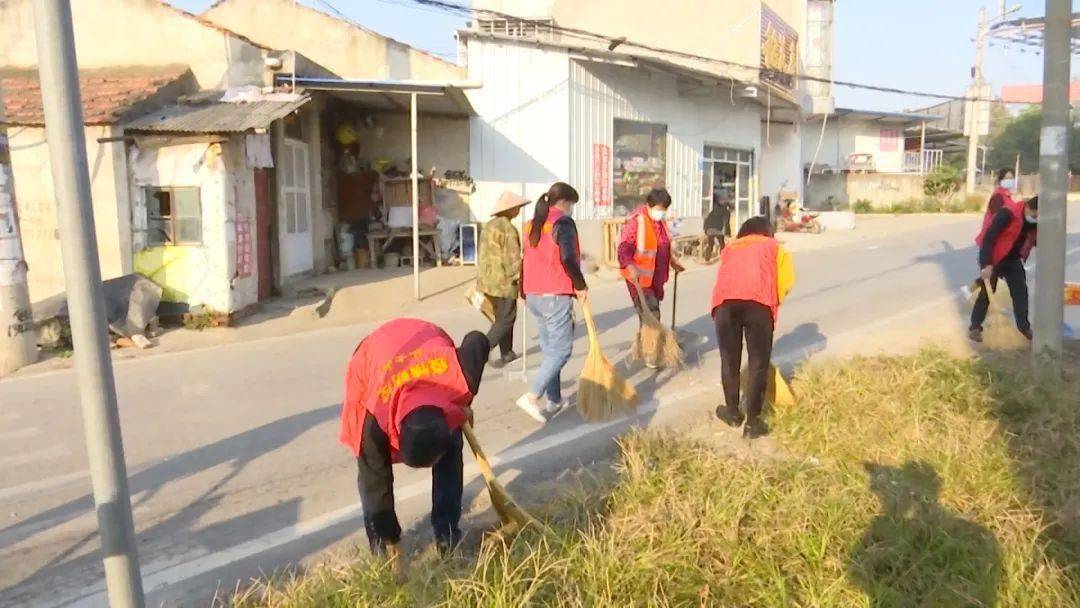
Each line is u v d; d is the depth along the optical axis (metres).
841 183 37.28
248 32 17.06
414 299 13.01
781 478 4.69
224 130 10.41
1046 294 7.73
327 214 15.98
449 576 3.70
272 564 4.27
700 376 7.84
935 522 4.21
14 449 6.16
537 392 6.42
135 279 10.23
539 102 16.94
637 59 17.23
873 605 3.66
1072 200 43.09
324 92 14.34
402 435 3.43
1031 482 4.76
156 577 4.14
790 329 9.95
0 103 8.42
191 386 7.82
